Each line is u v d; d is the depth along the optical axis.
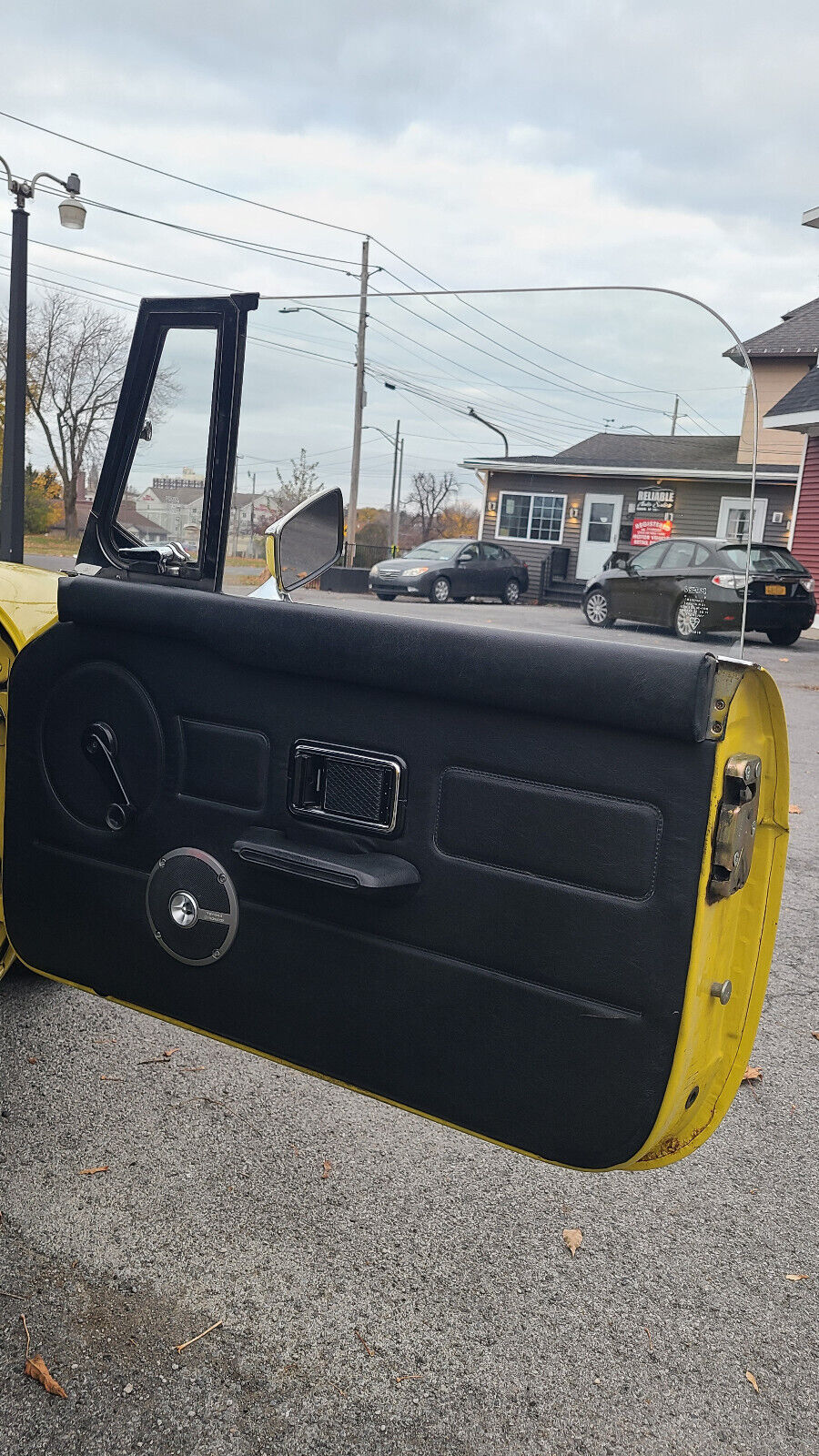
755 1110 2.61
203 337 1.83
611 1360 1.73
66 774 1.92
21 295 9.71
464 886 1.51
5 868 2.04
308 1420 1.57
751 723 1.46
